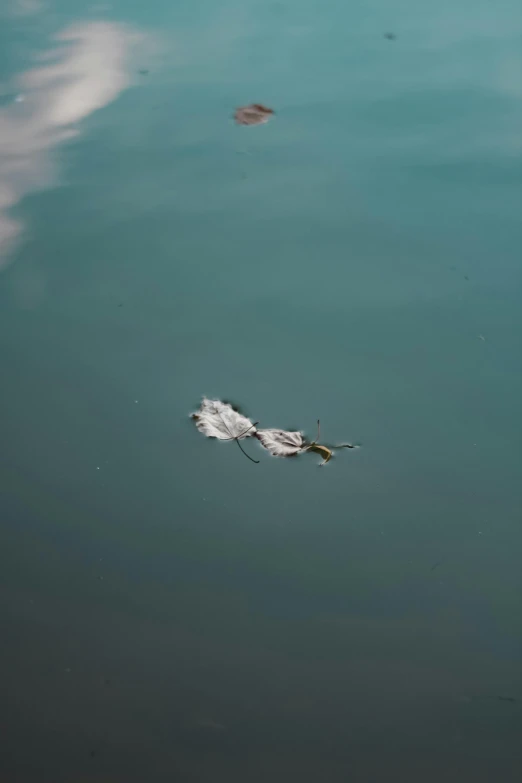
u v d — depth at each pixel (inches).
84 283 93.6
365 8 123.6
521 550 81.0
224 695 77.2
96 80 110.9
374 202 98.6
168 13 121.9
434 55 113.3
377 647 78.3
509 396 86.7
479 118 105.7
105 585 80.3
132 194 100.0
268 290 92.9
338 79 110.7
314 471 84.0
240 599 79.8
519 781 74.9
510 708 76.7
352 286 92.9
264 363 88.7
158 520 82.4
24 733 76.2
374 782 74.9
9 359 89.2
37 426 86.1
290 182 100.6
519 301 91.4
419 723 76.4
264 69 112.3
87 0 126.8
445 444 84.8
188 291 93.0
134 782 75.0
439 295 92.0
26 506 83.0
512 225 96.3
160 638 78.7
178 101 108.4
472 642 78.4
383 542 81.4
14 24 118.6
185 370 88.5
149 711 76.8
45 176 101.5
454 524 82.0
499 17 119.0
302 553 81.2
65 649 78.5
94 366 88.8
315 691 77.2
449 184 99.7
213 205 99.0
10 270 94.4
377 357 88.8
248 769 75.3
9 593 80.0
